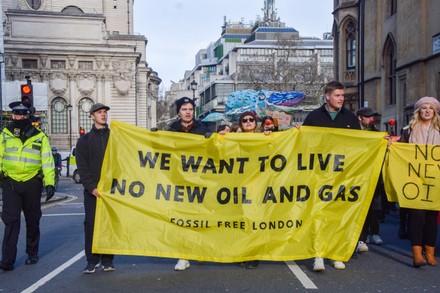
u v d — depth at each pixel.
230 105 24.02
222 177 7.27
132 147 7.31
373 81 31.61
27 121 7.78
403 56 26.38
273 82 59.94
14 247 7.59
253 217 7.14
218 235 7.12
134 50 64.69
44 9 70.00
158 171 7.29
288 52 61.75
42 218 14.27
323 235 7.14
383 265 7.55
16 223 7.62
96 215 7.14
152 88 85.25
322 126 7.60
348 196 7.28
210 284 6.54
